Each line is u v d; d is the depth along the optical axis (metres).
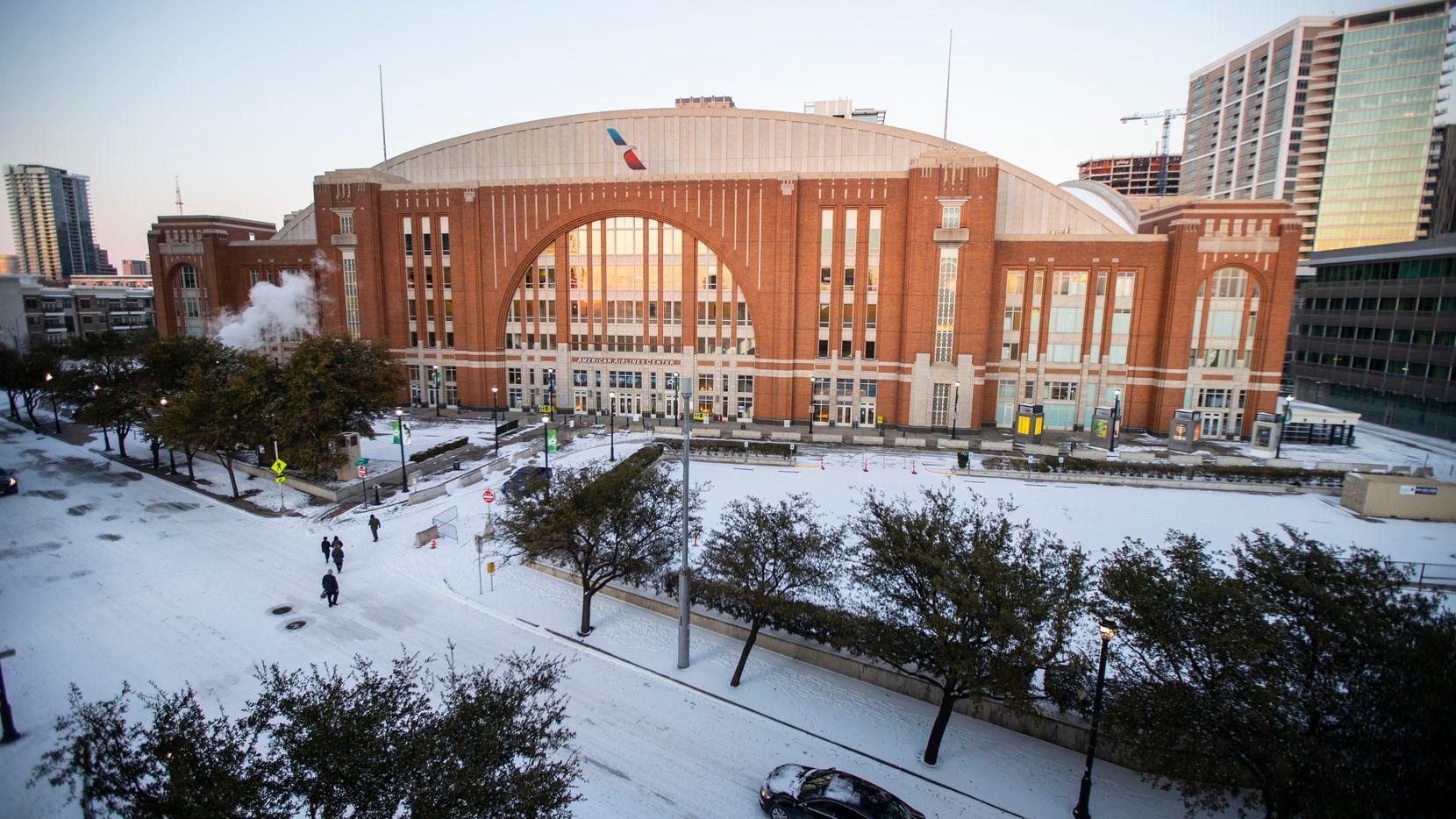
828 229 59.66
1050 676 18.92
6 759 16.66
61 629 23.17
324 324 70.00
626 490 24.06
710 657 22.56
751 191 59.62
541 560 28.97
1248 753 13.48
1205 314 58.19
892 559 18.19
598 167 65.31
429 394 68.69
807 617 22.52
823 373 61.50
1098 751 18.05
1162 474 44.56
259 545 31.55
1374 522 36.97
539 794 10.76
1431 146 132.25
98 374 48.78
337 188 65.44
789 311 60.34
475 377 66.69
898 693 20.84
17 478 40.59
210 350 49.03
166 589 26.44
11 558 29.30
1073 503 39.47
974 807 16.11
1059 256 59.78
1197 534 34.12
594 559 24.48
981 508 37.84
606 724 18.73
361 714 11.24
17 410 62.00
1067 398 61.62
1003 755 18.08
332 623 24.03
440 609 25.41
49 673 20.47
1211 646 13.53
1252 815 15.91
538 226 63.94
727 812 15.62
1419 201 134.00
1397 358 69.81
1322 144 139.25
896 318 59.50
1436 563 30.70
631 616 25.31
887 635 18.28
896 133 60.56
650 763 17.23
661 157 64.25
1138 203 78.81
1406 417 68.44
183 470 44.47
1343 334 77.81
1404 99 132.50
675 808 15.70
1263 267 56.78
